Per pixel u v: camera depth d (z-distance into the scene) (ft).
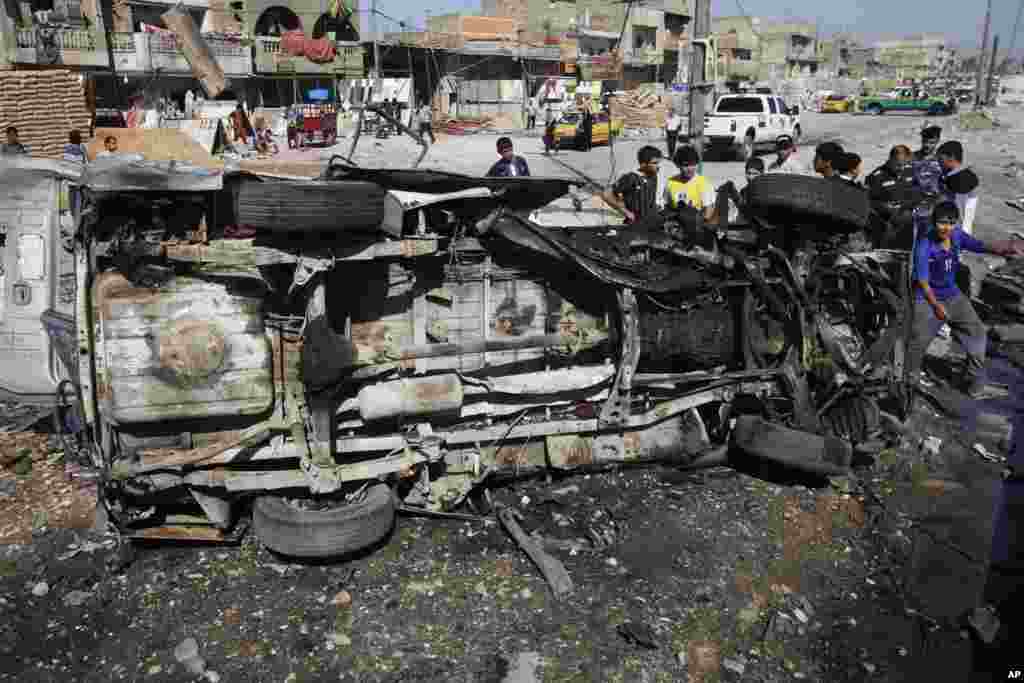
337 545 13.29
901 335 18.88
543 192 15.96
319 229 12.80
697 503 16.15
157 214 13.08
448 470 15.51
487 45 139.85
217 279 13.09
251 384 13.48
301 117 89.40
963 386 22.25
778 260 17.24
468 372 15.49
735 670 11.50
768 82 225.56
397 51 133.59
